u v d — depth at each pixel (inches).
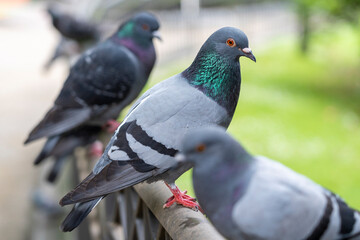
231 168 35.1
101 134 59.7
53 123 57.8
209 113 44.1
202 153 35.2
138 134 43.5
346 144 122.5
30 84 154.4
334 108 148.6
